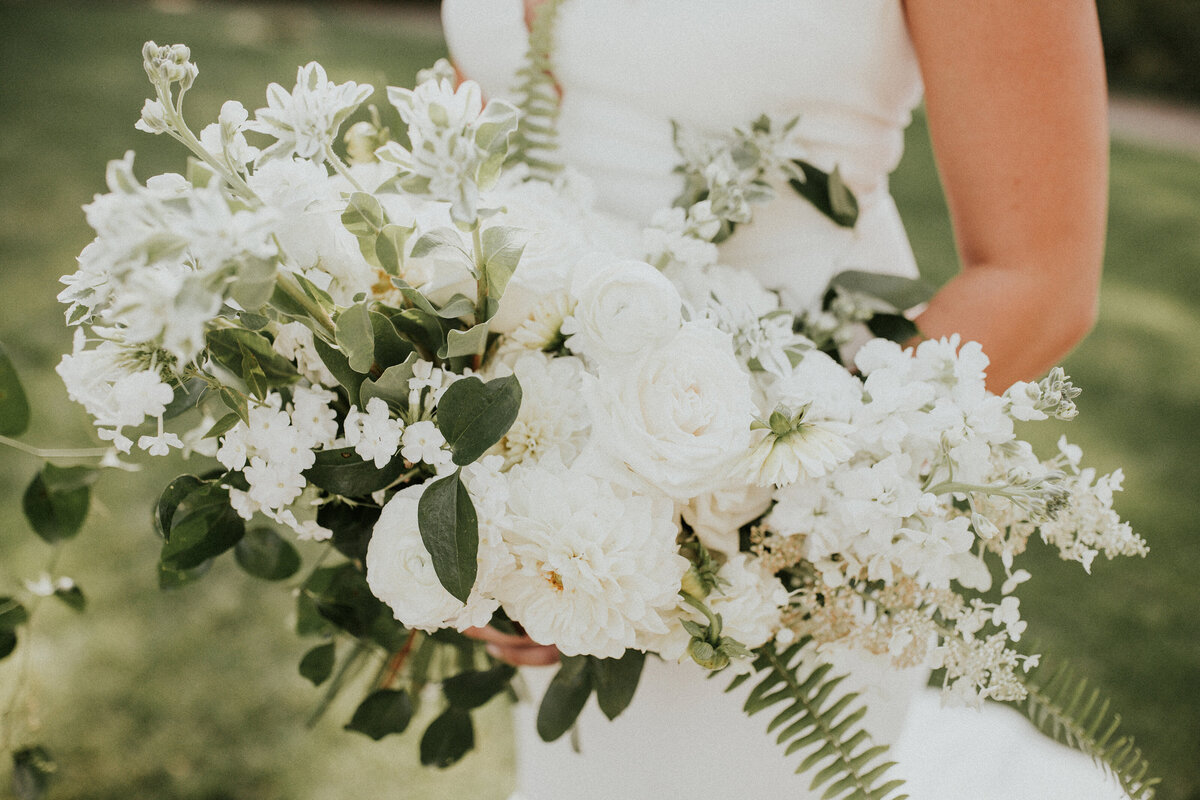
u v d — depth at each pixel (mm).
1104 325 5047
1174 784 2398
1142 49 10844
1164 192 7246
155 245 652
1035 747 1493
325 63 8086
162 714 2445
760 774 1225
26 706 1305
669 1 1091
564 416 879
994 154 994
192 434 1055
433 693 1473
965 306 1027
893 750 1352
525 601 863
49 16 8852
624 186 1173
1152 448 3896
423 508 799
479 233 811
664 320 828
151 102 789
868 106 1112
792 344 958
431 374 860
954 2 961
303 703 2516
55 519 1221
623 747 1248
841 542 893
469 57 1288
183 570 1055
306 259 833
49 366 3625
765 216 1157
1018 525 917
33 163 5488
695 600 885
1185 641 2859
